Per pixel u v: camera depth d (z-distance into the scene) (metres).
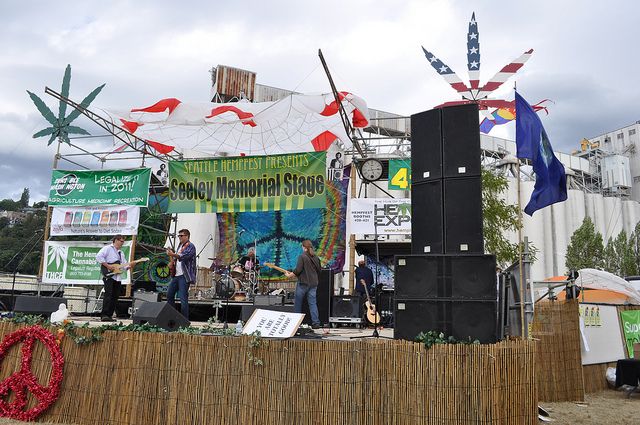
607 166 45.69
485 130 16.92
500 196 30.58
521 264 6.50
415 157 6.47
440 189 6.15
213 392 5.38
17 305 8.32
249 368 5.36
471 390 5.07
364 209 13.64
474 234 5.91
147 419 5.50
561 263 34.19
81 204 13.70
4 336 6.29
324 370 5.25
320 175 12.44
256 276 13.79
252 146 14.88
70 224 13.66
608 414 7.69
